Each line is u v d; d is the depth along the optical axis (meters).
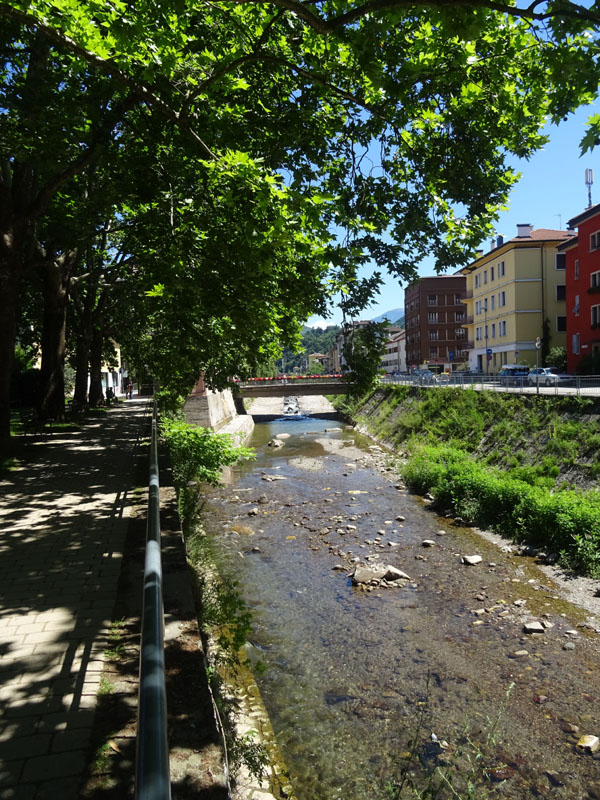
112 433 18.08
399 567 11.13
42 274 19.25
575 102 4.98
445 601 9.40
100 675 3.44
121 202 11.88
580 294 37.00
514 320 47.59
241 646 7.53
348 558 11.71
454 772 5.27
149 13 5.36
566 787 5.09
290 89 9.12
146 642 1.98
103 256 24.22
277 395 49.72
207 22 8.02
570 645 7.77
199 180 8.49
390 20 4.92
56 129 9.26
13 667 3.53
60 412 19.88
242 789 4.45
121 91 8.49
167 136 9.61
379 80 5.85
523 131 7.61
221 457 13.78
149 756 1.41
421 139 7.94
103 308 27.66
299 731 5.88
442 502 16.05
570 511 11.62
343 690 6.70
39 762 2.64
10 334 12.77
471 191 7.81
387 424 32.28
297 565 11.27
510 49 6.43
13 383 31.00
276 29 7.67
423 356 80.12
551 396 18.06
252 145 8.88
